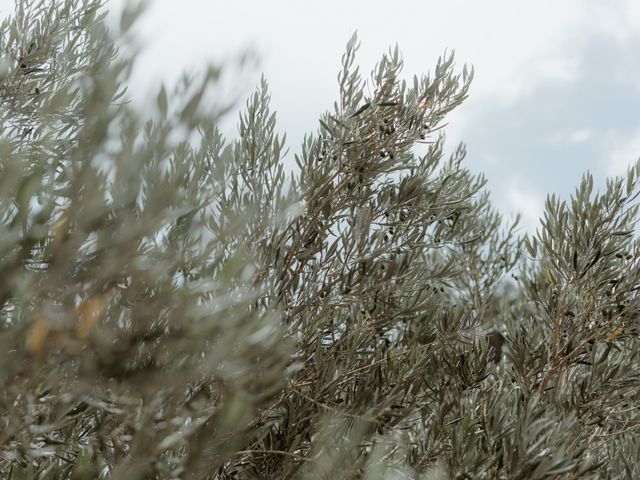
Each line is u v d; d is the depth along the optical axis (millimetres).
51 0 3428
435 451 2820
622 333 3461
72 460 2277
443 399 3088
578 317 3582
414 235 3602
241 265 1604
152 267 1502
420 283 3596
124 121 1398
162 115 1412
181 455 2133
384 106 3684
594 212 3590
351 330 3391
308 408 2908
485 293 5062
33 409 1703
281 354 1856
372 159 3621
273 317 1696
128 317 1552
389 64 3730
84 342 1426
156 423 1727
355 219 3480
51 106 2189
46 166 1522
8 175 1392
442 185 3637
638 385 3316
